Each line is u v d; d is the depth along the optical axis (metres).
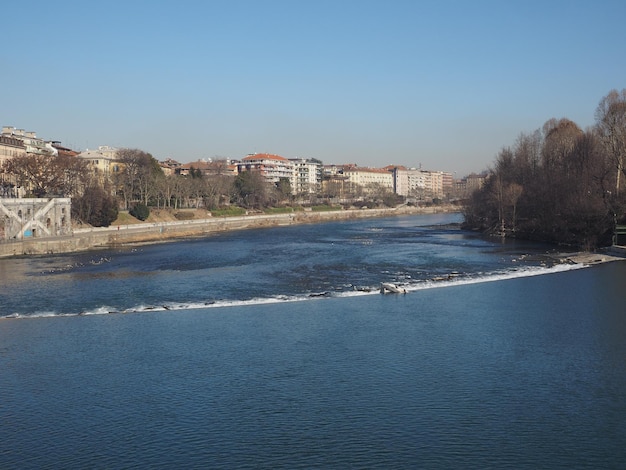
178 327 58.16
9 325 59.91
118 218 178.12
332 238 163.50
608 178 125.38
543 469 30.66
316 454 32.19
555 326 57.00
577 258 106.38
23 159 157.38
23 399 40.03
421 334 54.50
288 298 72.19
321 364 46.22
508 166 180.00
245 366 45.97
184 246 140.62
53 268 100.38
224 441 33.78
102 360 47.97
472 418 36.44
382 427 35.28
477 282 82.38
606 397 39.50
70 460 31.86
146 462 31.58
